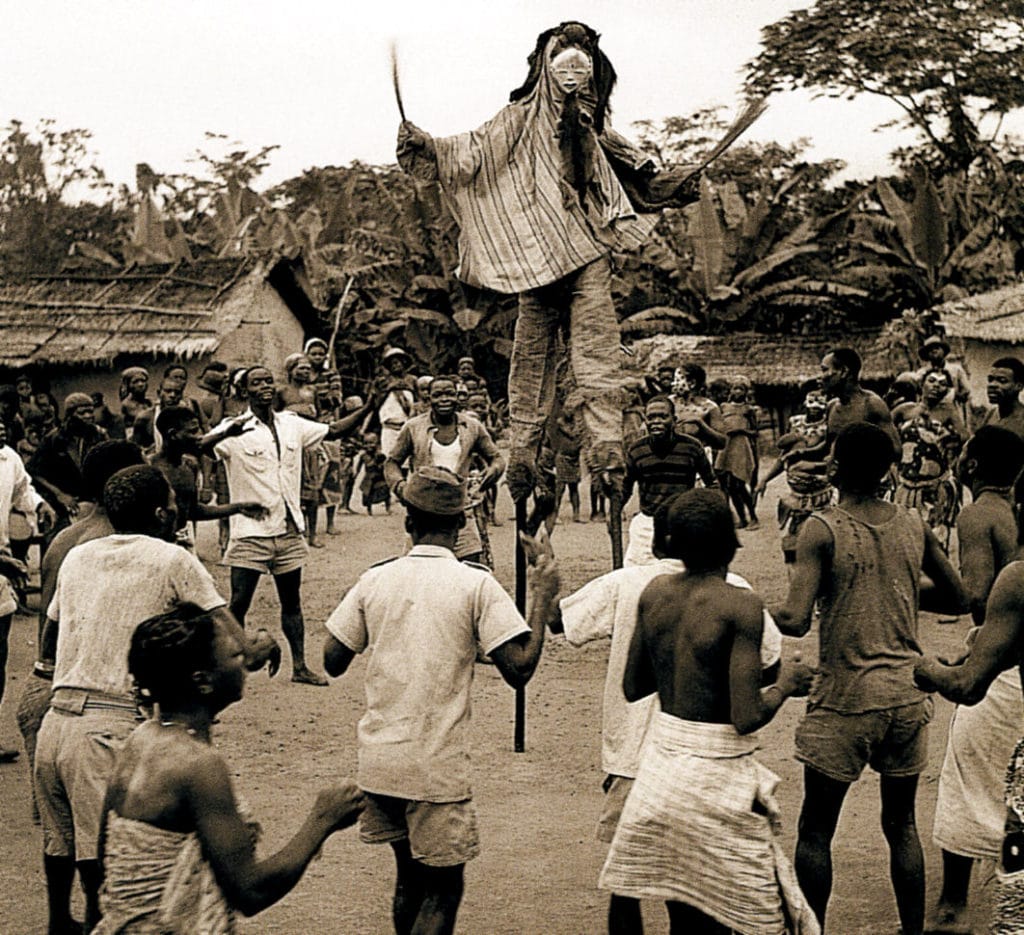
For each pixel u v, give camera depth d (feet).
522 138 30.09
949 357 102.53
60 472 30.19
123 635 16.19
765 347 111.45
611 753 16.63
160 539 17.11
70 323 97.19
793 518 37.63
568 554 48.55
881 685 16.39
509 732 27.53
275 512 30.58
